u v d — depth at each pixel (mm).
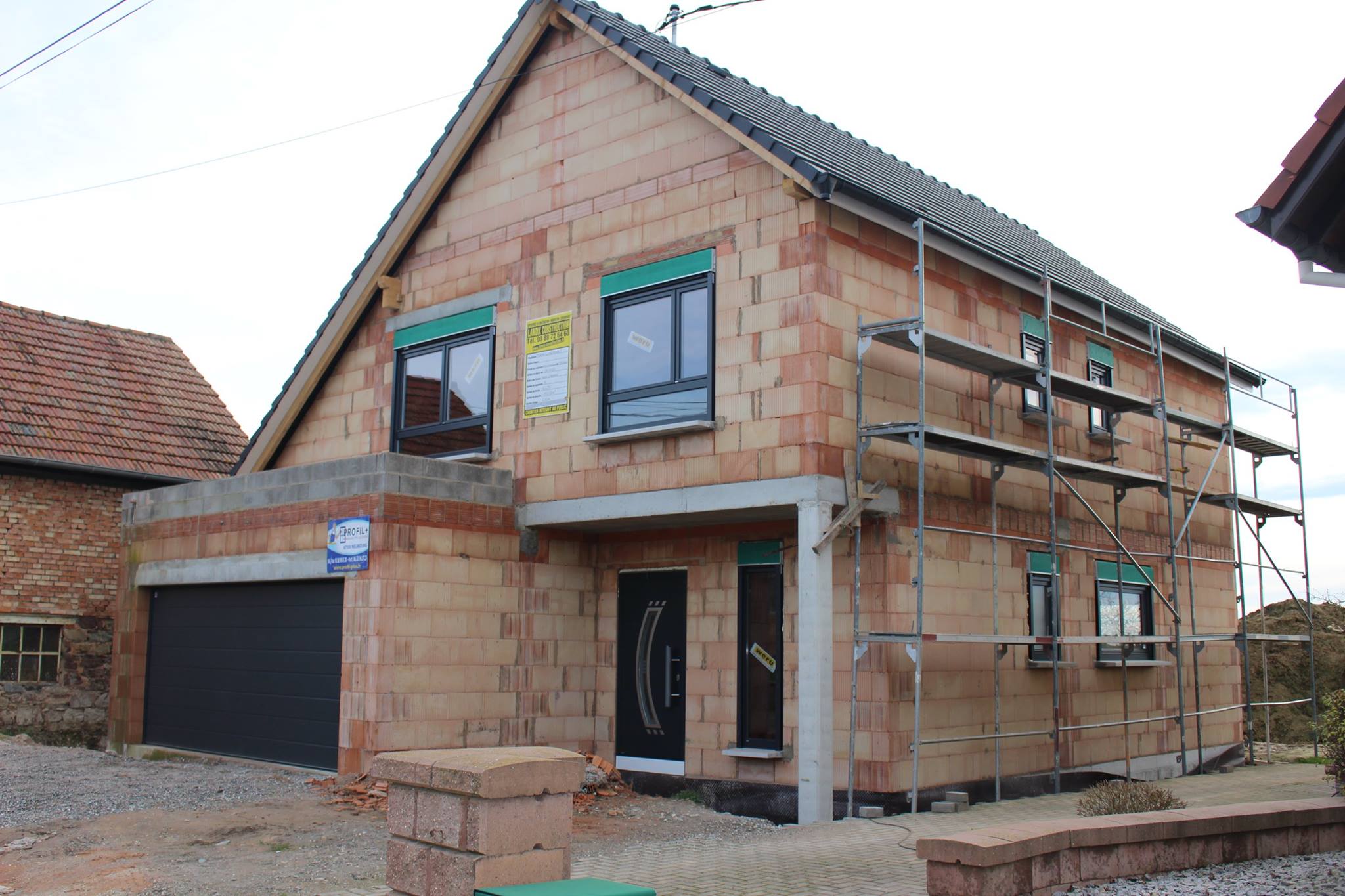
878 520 11664
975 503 12969
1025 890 6941
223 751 14141
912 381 12320
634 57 12945
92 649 17953
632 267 12875
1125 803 10016
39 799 11148
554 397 13375
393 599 12078
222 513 14461
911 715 11578
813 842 9703
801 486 11133
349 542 12492
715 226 12211
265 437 16594
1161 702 16031
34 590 17406
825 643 10977
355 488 12516
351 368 15945
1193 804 11898
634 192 13008
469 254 14680
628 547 13742
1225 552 18125
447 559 12602
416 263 15336
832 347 11414
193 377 21828
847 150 15102
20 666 17266
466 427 14297
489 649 12867
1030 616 13648
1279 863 8336
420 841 6207
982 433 13305
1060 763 13773
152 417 20016
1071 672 14281
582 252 13422
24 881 8219
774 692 12227
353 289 15562
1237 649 18172
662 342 12539
